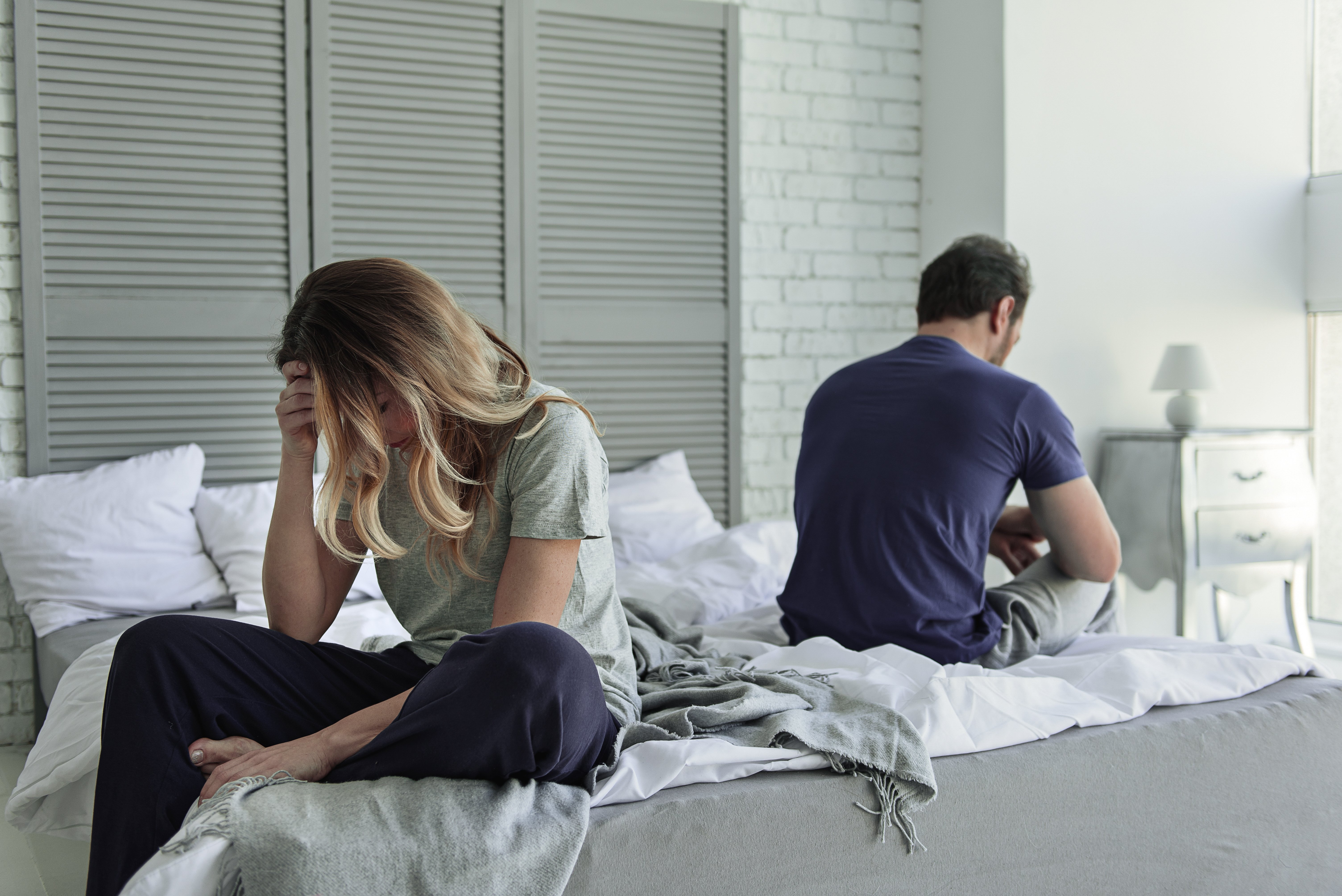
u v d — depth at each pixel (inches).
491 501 56.3
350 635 89.5
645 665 70.2
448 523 54.6
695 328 146.9
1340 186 161.9
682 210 145.8
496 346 59.7
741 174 150.6
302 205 127.1
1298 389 164.9
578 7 138.7
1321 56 164.4
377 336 52.7
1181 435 143.0
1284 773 68.1
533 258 138.0
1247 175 163.5
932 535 77.3
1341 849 70.0
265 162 126.0
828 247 156.4
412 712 49.8
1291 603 150.7
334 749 51.1
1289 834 68.3
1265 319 163.8
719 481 149.6
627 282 143.3
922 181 161.6
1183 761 64.6
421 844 45.4
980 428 77.6
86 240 119.3
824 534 81.6
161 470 117.1
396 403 55.0
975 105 151.9
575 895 49.3
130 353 121.9
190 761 50.9
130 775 49.8
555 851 47.6
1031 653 80.3
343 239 129.6
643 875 50.8
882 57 159.0
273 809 45.6
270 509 117.6
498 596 55.2
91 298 119.6
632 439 144.9
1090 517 78.8
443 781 48.6
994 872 59.1
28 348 117.5
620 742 54.7
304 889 43.3
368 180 130.3
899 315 161.3
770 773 56.4
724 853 52.6
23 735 119.1
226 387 125.9
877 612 78.3
